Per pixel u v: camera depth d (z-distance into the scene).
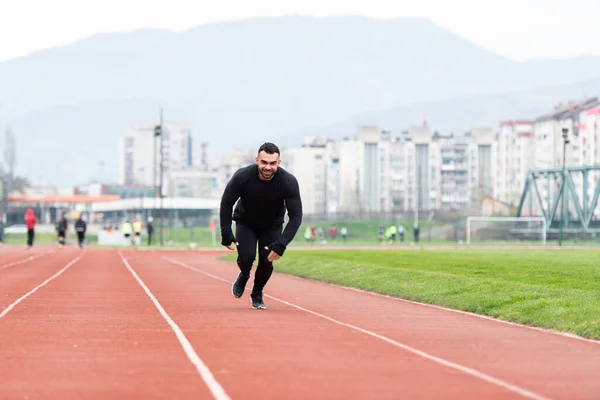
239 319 27.47
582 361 19.03
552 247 127.19
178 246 137.38
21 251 106.62
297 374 17.02
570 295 31.84
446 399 14.72
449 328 25.62
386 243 159.50
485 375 17.05
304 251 100.12
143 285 45.41
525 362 18.80
